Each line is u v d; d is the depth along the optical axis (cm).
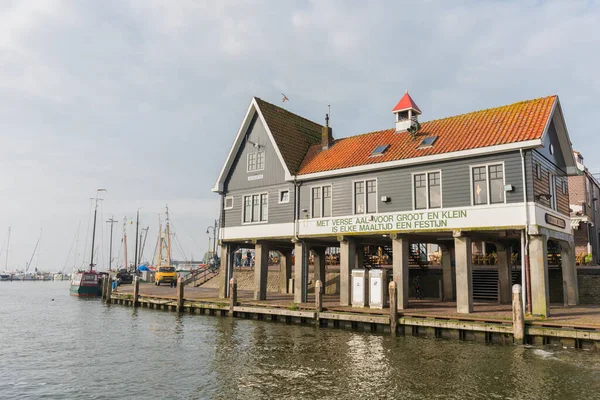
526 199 1975
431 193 2270
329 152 2888
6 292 6800
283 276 3650
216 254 6888
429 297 3123
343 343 1869
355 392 1252
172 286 5288
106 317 3050
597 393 1195
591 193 3819
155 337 2191
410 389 1262
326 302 2719
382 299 2355
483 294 2847
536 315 1923
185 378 1457
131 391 1346
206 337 2120
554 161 2355
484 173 2116
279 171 2917
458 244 2141
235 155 3189
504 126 2161
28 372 1593
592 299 2602
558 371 1377
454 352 1650
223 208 3203
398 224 2353
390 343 1836
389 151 2489
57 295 5922
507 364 1466
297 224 2781
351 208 2558
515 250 3219
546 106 2152
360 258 3362
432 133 2441
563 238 2355
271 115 3095
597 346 1571
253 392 1280
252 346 1869
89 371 1588
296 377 1405
